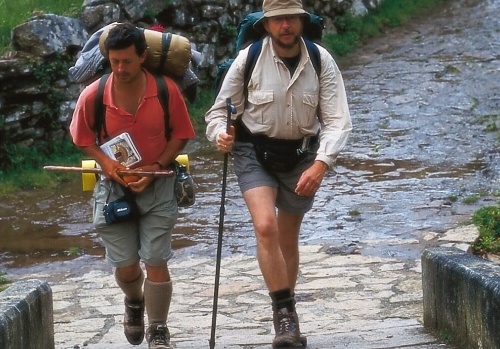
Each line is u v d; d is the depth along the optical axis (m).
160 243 10.79
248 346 12.20
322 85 11.20
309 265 18.64
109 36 10.09
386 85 34.03
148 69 10.66
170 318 15.66
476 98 32.31
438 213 22.12
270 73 11.08
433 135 29.09
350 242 20.20
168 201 10.73
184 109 10.71
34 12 29.45
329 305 15.98
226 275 18.38
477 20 41.38
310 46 11.14
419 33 40.22
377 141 28.70
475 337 10.63
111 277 18.77
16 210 24.39
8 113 27.16
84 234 22.25
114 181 10.74
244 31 11.41
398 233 20.70
